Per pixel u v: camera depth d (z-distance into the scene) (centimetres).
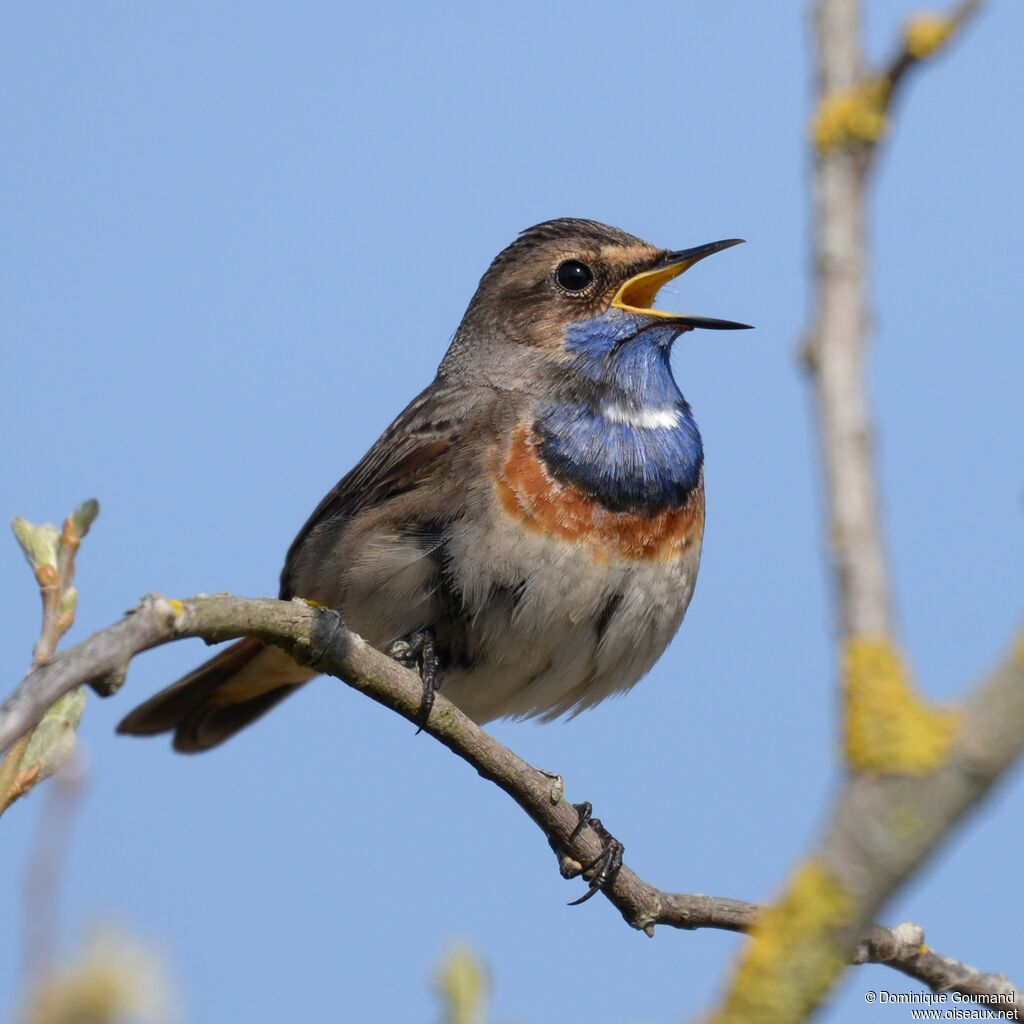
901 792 430
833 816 443
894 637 432
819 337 433
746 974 449
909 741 430
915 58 446
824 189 443
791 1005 443
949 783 426
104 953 420
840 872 441
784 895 452
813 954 442
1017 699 420
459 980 514
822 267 438
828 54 457
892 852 432
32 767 714
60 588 739
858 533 426
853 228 439
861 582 427
